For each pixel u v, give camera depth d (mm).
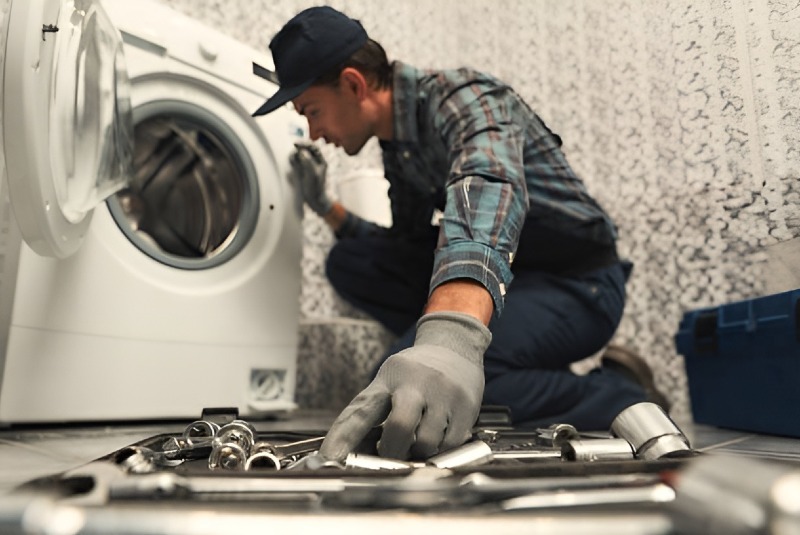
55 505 261
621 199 1480
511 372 1112
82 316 959
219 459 505
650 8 1255
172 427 1039
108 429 987
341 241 1576
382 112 1178
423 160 1222
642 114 1343
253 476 370
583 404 1119
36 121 669
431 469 391
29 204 695
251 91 1269
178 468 522
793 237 947
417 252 1470
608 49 1488
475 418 639
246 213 1244
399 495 307
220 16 1653
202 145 1262
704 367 1226
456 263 718
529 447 700
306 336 1619
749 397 1046
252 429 630
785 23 914
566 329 1187
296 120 1378
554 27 1757
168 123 1203
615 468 402
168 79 1140
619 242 1512
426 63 2061
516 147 897
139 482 320
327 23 1090
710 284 1312
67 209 805
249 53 1279
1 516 250
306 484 343
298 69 1079
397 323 1557
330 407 1591
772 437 956
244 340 1187
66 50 794
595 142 1557
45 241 752
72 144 845
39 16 667
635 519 250
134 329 1024
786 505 202
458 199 785
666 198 1359
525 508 293
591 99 1581
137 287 1038
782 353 938
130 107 1072
